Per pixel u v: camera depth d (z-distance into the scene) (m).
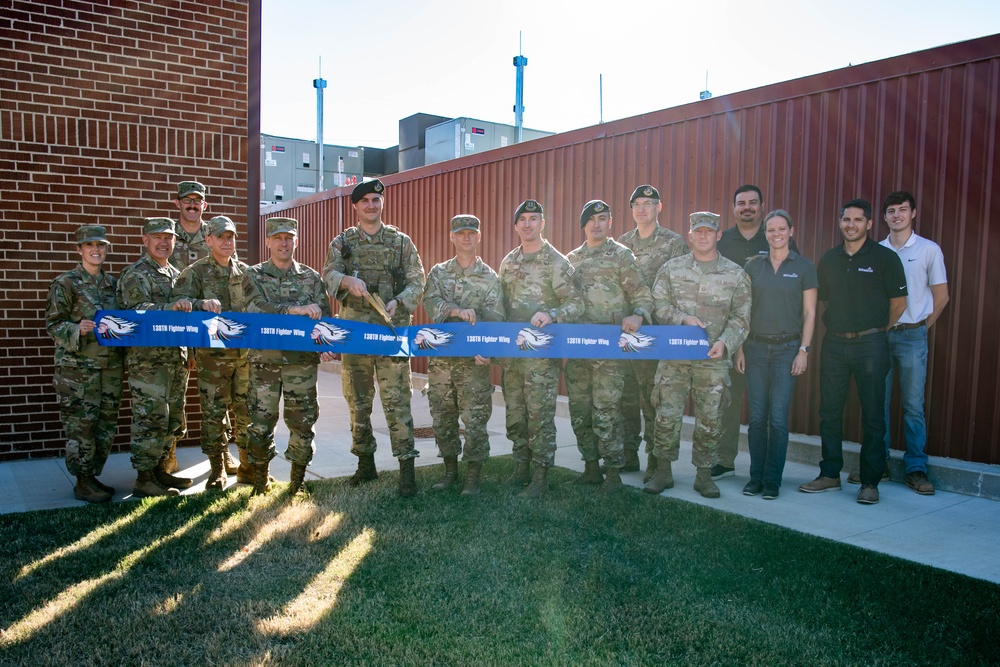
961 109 4.80
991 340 4.70
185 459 5.46
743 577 3.22
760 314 4.64
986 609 2.88
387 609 2.88
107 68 5.50
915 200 5.00
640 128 6.99
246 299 4.39
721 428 4.59
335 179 16.88
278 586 3.09
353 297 4.54
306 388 4.39
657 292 4.63
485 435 4.58
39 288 5.32
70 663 2.45
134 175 5.62
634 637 2.66
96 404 4.34
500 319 4.57
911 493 4.70
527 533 3.76
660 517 4.04
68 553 3.41
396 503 4.29
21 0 5.19
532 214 4.50
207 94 5.89
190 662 2.47
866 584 3.13
